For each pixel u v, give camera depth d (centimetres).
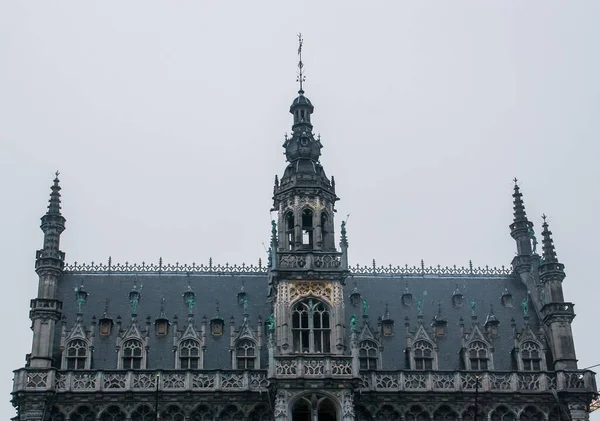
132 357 6300
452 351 6631
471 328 6644
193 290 6950
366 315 6656
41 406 5959
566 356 6494
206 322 6625
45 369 6047
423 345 6538
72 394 6031
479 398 6284
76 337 6306
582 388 6356
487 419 6262
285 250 6462
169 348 6444
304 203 6550
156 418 6009
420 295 7100
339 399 5941
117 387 6084
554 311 6631
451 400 6281
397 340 6662
